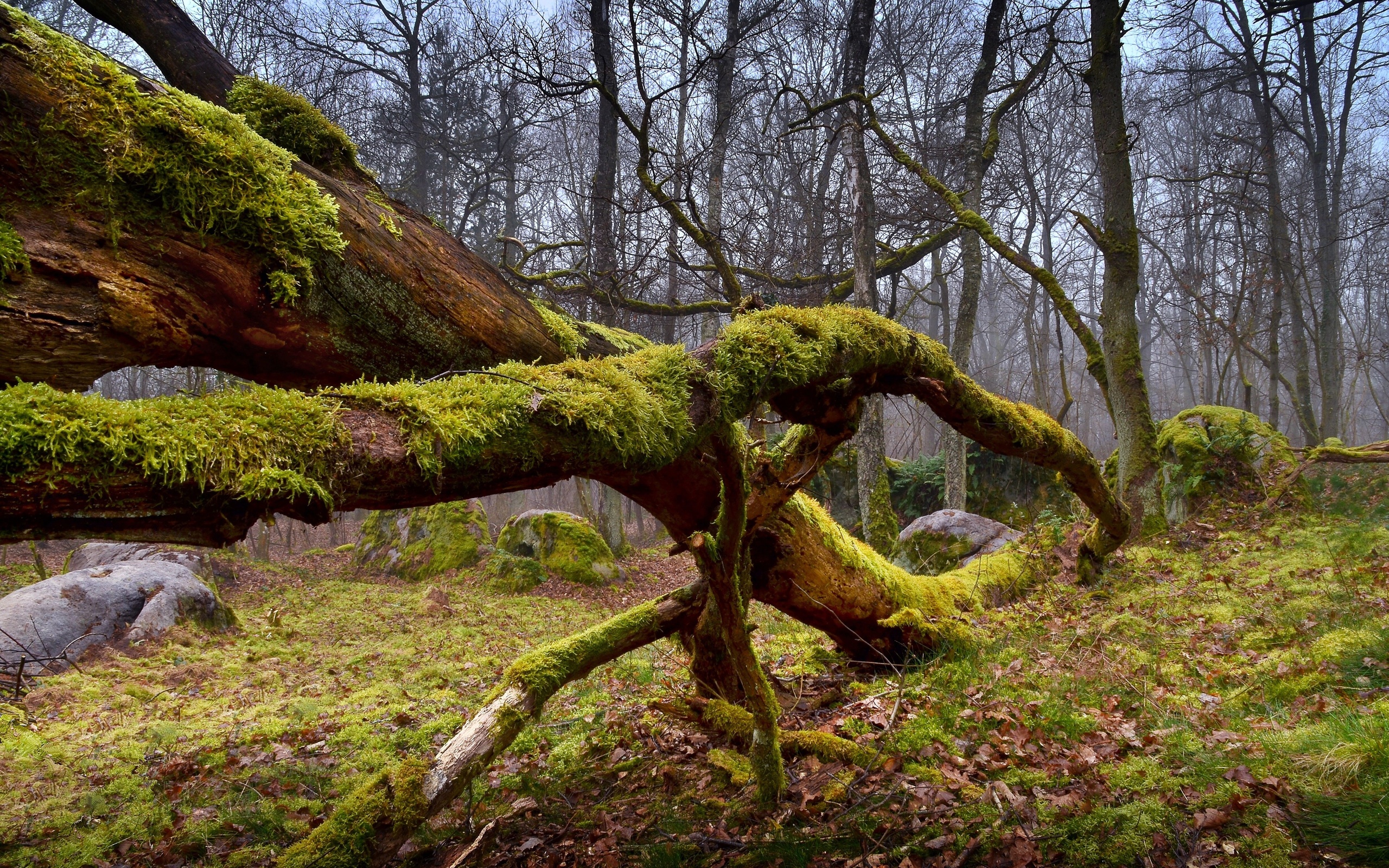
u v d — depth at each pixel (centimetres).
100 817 354
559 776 365
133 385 1791
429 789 249
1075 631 507
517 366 207
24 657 587
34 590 693
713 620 372
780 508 413
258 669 675
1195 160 2522
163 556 1002
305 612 970
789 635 659
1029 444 495
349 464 150
